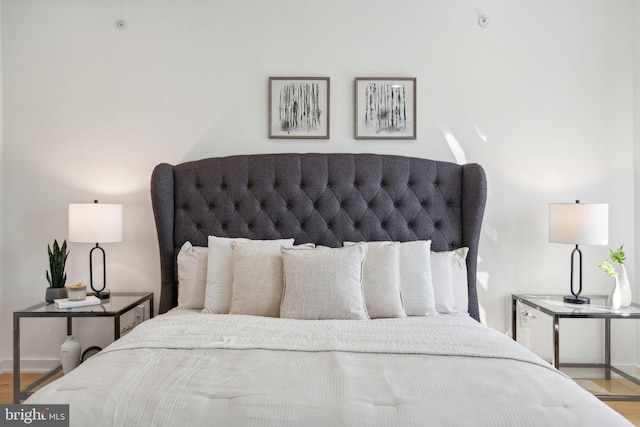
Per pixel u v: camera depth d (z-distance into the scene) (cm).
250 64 299
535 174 300
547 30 300
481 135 300
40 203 301
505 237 299
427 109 299
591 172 299
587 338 298
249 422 119
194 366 152
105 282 294
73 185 301
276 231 283
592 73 300
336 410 121
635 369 300
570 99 300
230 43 299
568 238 261
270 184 284
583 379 294
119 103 300
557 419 119
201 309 259
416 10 299
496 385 136
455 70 299
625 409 250
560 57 300
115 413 123
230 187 285
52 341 302
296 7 298
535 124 300
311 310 219
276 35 299
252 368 150
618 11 300
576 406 125
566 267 299
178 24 299
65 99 300
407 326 197
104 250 301
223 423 119
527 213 299
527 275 299
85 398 129
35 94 300
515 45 300
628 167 300
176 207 286
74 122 300
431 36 299
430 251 273
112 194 300
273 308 232
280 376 142
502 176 300
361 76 299
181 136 300
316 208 285
